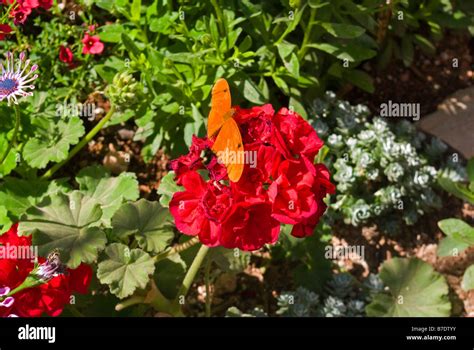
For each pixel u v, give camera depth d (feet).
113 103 2.67
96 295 2.74
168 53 2.94
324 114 3.11
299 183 2.11
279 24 3.01
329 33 3.12
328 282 2.85
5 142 2.80
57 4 3.14
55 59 3.09
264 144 2.13
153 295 2.55
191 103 2.87
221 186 2.13
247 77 2.89
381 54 3.38
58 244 2.39
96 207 2.50
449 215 3.12
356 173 3.00
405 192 3.01
